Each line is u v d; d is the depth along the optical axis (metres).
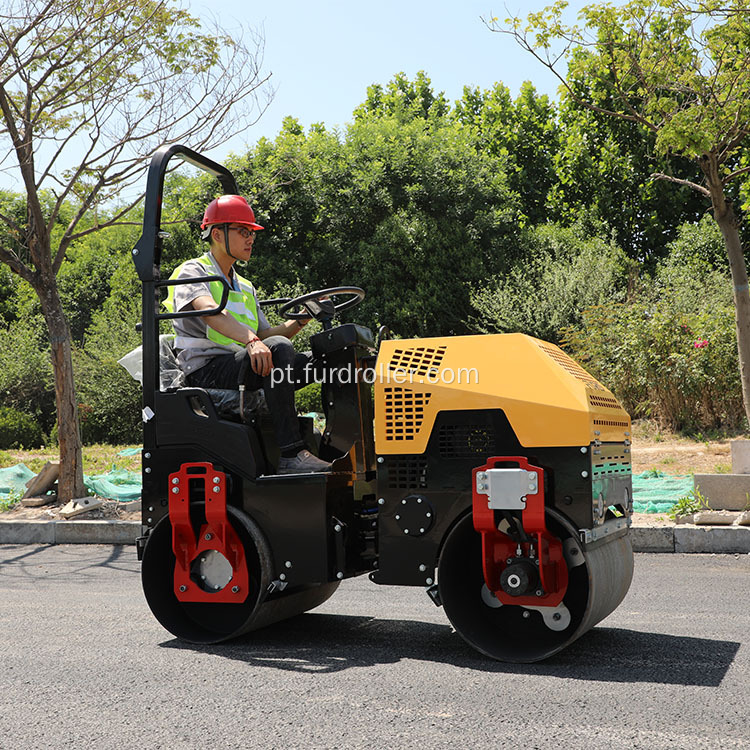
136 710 3.20
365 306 26.41
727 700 3.20
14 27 9.39
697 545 7.25
